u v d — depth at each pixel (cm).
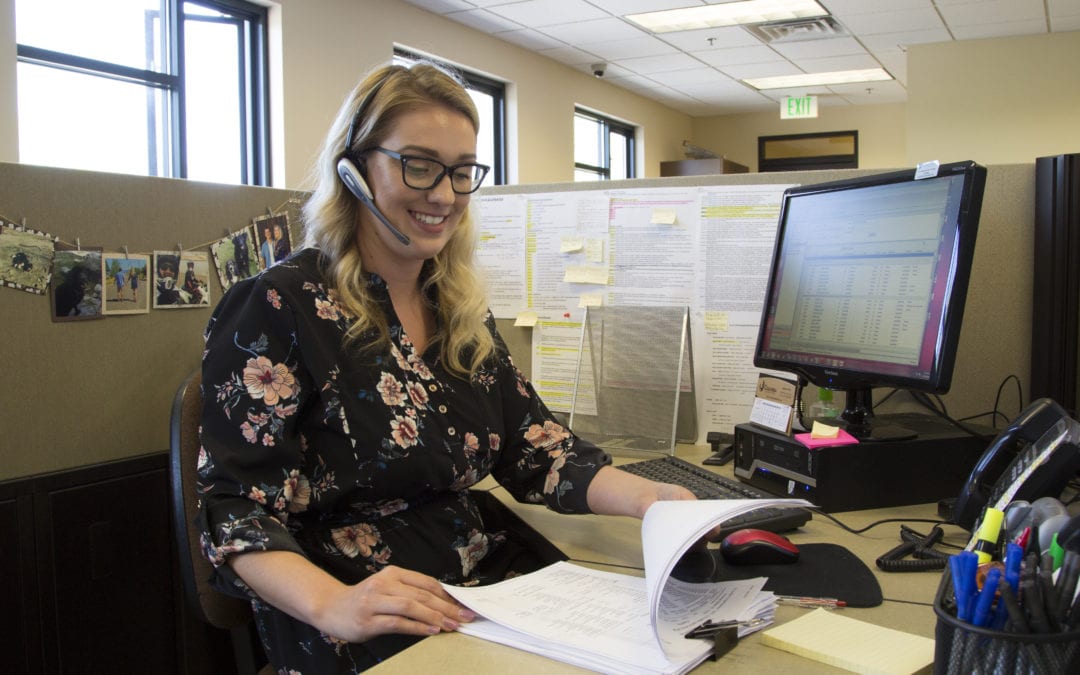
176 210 124
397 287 104
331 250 100
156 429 123
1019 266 130
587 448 111
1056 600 50
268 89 411
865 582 80
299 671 89
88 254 114
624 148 815
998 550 61
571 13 524
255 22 405
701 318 148
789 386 119
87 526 114
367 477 93
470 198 105
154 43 355
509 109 608
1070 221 121
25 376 109
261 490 86
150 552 122
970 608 52
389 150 96
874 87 770
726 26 557
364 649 86
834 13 526
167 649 124
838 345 116
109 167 340
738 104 853
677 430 150
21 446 109
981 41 588
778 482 113
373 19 467
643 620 70
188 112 371
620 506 98
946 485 110
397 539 96
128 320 119
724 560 86
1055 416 89
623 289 153
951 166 102
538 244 160
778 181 142
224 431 87
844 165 876
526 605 74
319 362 92
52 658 110
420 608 72
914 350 103
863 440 108
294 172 418
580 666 63
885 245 111
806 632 67
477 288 110
